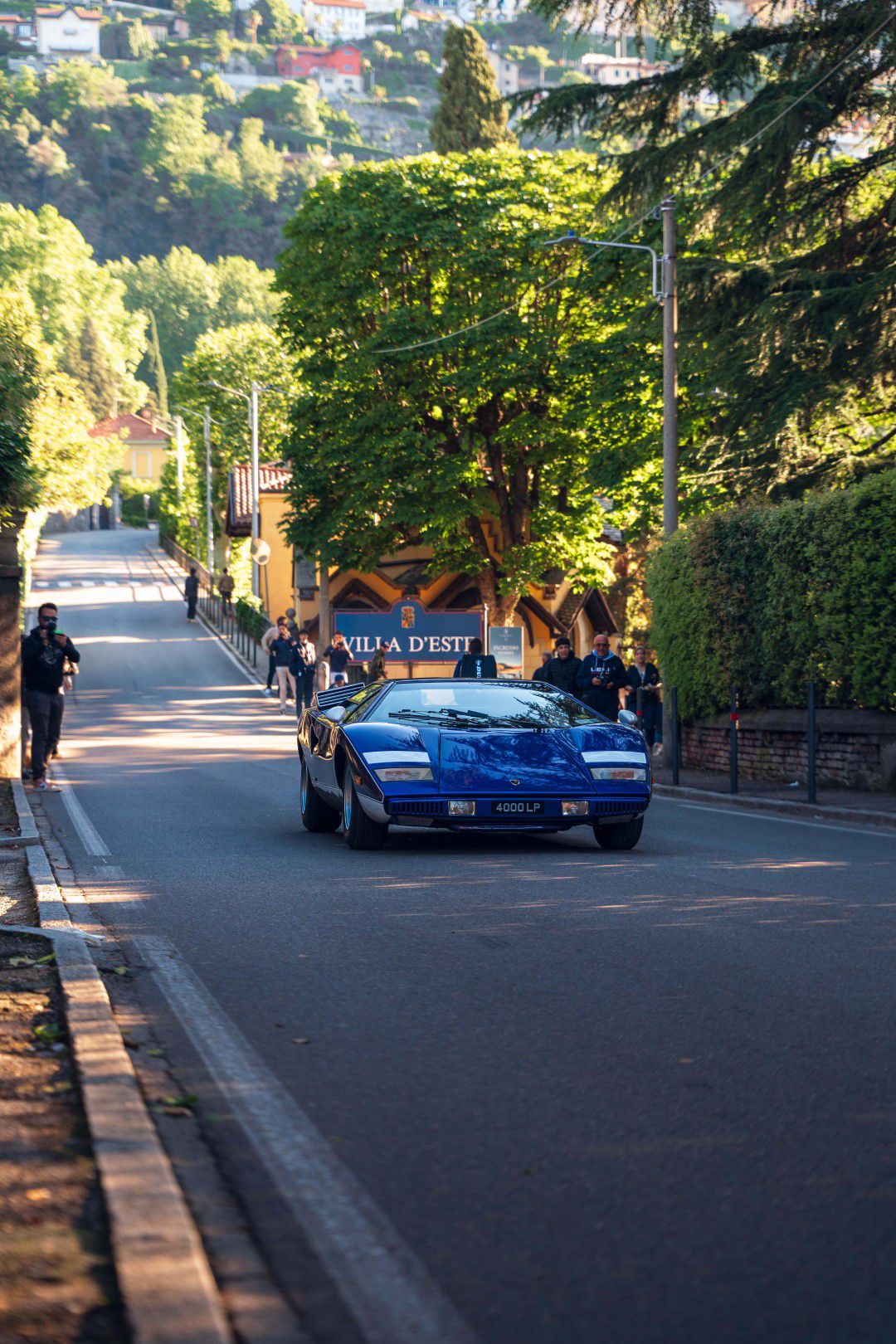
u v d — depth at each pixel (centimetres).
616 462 3244
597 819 1216
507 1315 340
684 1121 488
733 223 2486
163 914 914
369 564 4406
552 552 4244
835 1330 333
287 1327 331
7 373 4672
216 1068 555
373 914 909
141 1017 637
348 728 1265
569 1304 346
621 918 896
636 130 2617
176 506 10488
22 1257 357
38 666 1911
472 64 7219
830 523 1880
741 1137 470
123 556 10581
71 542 12006
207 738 3117
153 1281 338
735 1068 554
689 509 2864
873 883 1053
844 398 2353
